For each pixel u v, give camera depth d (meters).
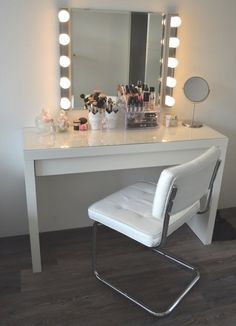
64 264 1.94
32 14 1.76
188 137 1.85
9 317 1.58
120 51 1.96
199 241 2.17
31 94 1.91
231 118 2.30
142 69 2.03
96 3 1.84
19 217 2.16
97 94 1.92
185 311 1.63
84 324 1.55
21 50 1.81
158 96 2.11
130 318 1.59
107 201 1.74
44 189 2.13
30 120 1.96
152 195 1.81
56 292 1.73
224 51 2.12
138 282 1.81
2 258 1.98
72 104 1.98
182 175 1.32
